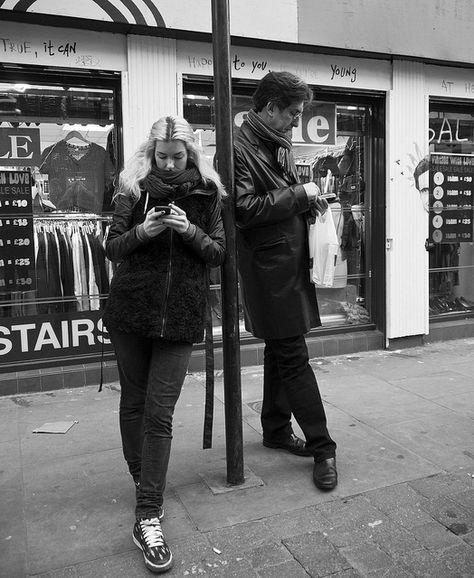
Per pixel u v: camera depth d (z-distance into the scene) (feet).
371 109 19.35
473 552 7.93
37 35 14.51
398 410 13.58
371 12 17.31
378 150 19.27
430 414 13.29
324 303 19.77
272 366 10.94
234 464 9.77
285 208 9.21
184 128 7.99
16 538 8.39
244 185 9.31
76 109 15.75
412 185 19.36
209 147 17.28
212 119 17.21
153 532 7.93
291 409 10.37
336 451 11.25
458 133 21.02
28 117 15.37
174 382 8.20
